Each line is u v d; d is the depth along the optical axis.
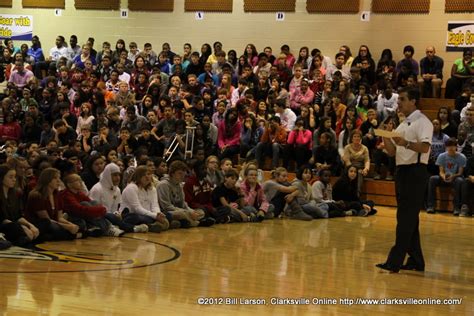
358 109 16.28
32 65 20.33
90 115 16.95
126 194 10.55
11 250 8.44
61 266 7.62
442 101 17.00
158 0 20.83
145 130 15.15
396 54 18.70
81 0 21.53
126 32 21.23
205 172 12.46
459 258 9.41
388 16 18.77
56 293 6.37
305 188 13.27
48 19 21.86
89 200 9.96
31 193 9.18
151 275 7.36
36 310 5.78
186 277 7.35
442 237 11.36
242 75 18.11
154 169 12.15
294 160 15.85
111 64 19.78
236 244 9.73
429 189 14.70
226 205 11.99
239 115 16.44
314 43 19.47
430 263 8.90
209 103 17.05
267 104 16.97
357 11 19.00
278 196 12.98
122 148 14.93
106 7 21.33
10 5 22.12
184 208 11.31
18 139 16.56
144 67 18.92
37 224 9.09
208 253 8.89
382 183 15.30
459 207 14.46
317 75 17.62
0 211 8.88
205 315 5.87
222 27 20.30
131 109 16.14
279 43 19.78
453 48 18.14
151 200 10.76
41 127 16.58
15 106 17.17
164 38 20.89
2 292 6.32
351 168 14.06
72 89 18.64
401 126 7.85
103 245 9.15
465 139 14.98
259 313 6.02
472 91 16.25
